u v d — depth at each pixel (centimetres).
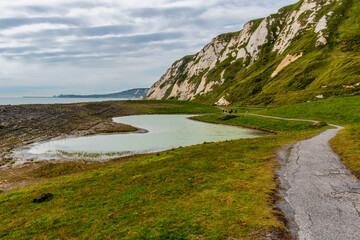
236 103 15200
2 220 1634
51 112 9344
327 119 6153
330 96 8838
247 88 16412
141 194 1802
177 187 1845
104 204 1703
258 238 1022
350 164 2005
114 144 4903
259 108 11688
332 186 1573
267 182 1739
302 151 2712
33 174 3042
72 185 2373
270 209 1291
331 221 1126
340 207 1267
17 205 1922
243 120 8106
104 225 1338
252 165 2280
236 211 1300
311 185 1612
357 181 1634
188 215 1316
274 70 16275
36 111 9144
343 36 13200
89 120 8362
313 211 1237
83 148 4541
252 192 1564
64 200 1927
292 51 15562
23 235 1352
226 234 1077
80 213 1582
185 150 3588
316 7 17875
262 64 19288
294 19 19488
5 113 7856
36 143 4891
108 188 2102
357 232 1021
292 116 7225
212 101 19775
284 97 11369
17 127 6131
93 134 6072
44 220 1534
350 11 14888
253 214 1249
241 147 3334
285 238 1009
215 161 2598
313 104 7744
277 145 3253
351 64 10206
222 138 5547
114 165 3203
